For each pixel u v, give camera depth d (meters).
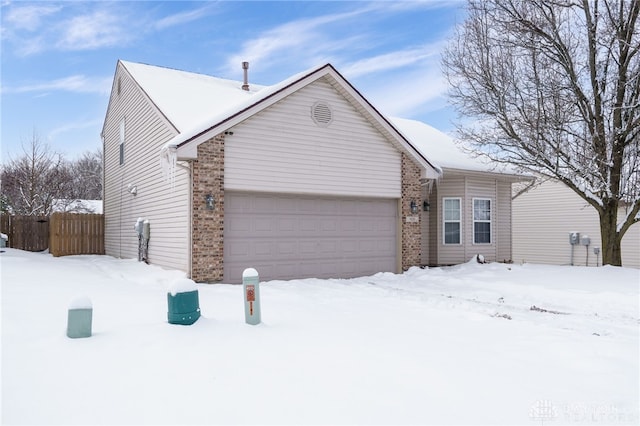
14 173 30.05
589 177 13.35
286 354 4.95
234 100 14.42
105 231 19.91
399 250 14.17
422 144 17.66
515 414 3.58
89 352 4.75
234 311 7.02
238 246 11.23
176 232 11.50
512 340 5.93
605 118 13.42
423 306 8.56
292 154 11.97
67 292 8.27
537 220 23.31
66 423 3.24
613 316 8.23
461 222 16.36
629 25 12.72
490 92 14.64
